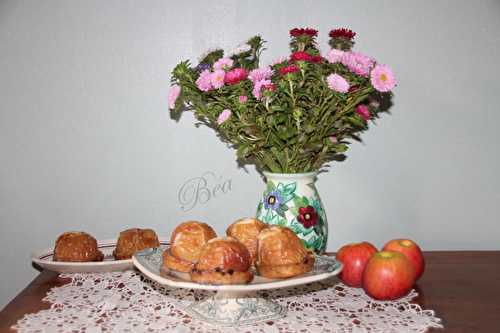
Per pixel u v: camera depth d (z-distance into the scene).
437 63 1.34
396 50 1.34
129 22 1.34
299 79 0.95
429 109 1.36
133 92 1.35
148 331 0.82
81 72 1.35
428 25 1.33
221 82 0.96
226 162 1.37
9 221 1.39
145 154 1.37
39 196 1.38
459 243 1.40
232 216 1.38
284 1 1.33
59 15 1.33
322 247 1.07
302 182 1.05
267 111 0.97
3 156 1.37
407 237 1.39
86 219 1.39
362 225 1.39
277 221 1.04
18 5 1.33
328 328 0.83
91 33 1.34
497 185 1.38
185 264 0.85
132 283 1.05
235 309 0.87
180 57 1.34
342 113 1.01
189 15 1.33
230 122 0.99
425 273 1.11
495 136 1.36
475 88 1.35
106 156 1.37
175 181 1.38
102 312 0.90
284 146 1.02
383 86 0.95
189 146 1.37
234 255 0.80
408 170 1.38
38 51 1.34
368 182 1.38
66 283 1.06
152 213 1.39
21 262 1.40
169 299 0.97
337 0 1.33
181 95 1.09
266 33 1.34
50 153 1.37
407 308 0.91
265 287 0.78
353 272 1.01
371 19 1.33
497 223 1.39
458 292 0.99
